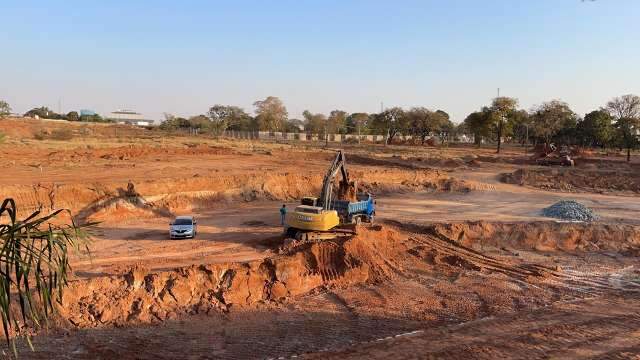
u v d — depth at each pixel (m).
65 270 6.69
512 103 90.94
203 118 129.88
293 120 160.25
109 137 90.94
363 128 140.12
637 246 29.53
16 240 6.21
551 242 29.77
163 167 47.03
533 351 15.57
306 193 43.66
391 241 26.88
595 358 15.15
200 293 19.36
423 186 49.34
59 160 48.66
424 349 15.58
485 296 21.08
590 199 45.25
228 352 15.66
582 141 119.12
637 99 106.38
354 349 15.55
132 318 17.48
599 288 22.44
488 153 91.81
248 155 62.81
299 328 17.61
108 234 27.98
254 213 35.38
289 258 21.75
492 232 30.28
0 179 35.97
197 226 30.73
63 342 15.72
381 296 20.78
